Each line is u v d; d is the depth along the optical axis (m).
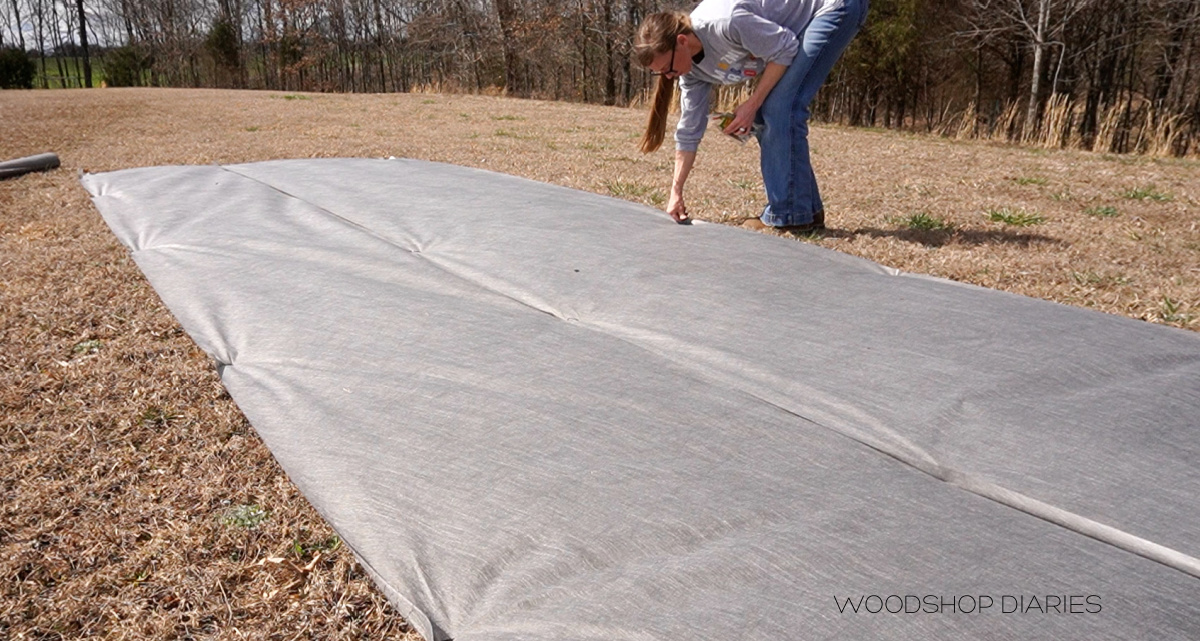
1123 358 2.01
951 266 3.19
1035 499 1.47
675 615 1.21
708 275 2.63
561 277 2.68
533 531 1.45
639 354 2.13
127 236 3.58
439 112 10.77
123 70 27.91
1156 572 1.27
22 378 2.29
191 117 9.39
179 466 1.85
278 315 2.54
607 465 1.62
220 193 4.18
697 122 3.38
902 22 15.10
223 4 28.77
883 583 1.25
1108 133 8.88
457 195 3.84
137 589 1.48
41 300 2.87
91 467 1.85
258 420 1.97
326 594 1.46
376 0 27.12
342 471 1.71
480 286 2.69
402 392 1.99
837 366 2.00
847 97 18.80
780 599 1.22
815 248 2.99
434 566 1.41
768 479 1.54
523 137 7.64
